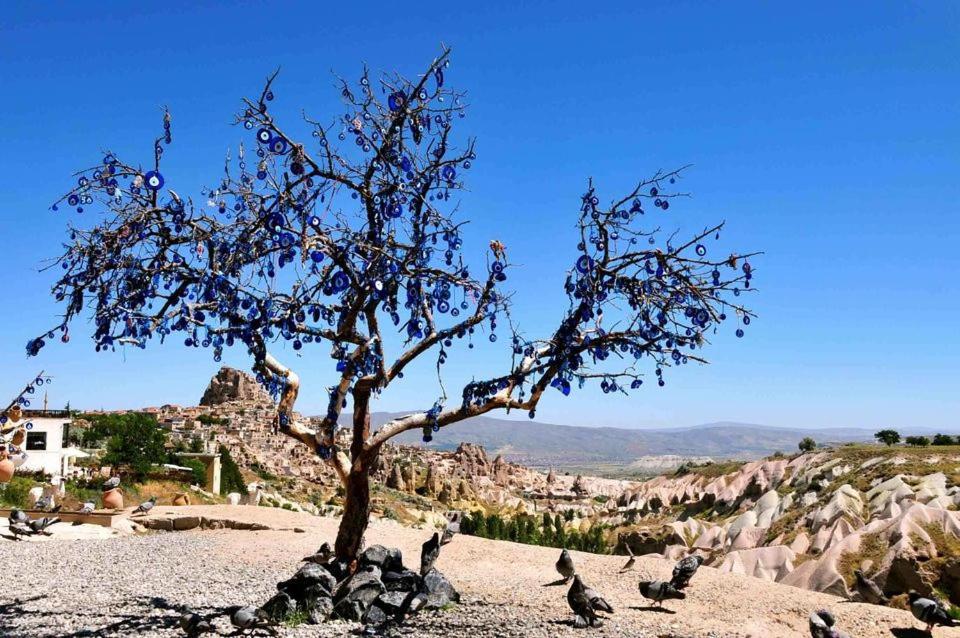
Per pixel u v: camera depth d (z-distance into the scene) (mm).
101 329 12750
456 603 15453
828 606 15898
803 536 65562
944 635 13898
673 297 13445
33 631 12758
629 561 19594
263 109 12766
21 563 19797
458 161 14133
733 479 99625
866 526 56094
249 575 19078
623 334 13609
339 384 13766
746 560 61781
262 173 13070
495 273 14219
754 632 13617
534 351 14469
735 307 13227
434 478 162625
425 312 14727
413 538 24922
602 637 12906
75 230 12703
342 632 13008
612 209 13367
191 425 141250
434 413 14211
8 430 15172
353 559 14711
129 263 12680
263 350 13453
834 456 85000
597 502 198000
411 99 13750
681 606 15688
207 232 12844
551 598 16094
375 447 14320
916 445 85375
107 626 13281
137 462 63500
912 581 48562
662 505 109125
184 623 12508
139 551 22344
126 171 12766
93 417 77250
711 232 13133
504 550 22781
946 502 61969
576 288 13359
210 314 13016
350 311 13812
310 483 120250
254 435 142000
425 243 14016
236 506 31812
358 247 13578
